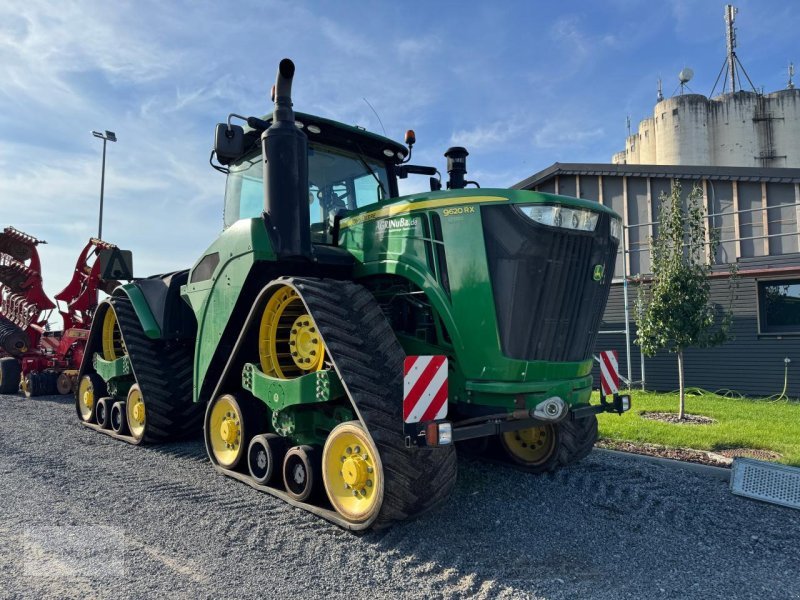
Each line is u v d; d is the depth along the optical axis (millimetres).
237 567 3180
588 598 2865
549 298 3803
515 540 3623
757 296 10438
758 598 2893
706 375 10906
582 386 4082
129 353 6199
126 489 4598
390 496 3393
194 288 5590
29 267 12578
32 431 7141
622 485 4668
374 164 5555
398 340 4227
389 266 4230
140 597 2828
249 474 4949
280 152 4273
